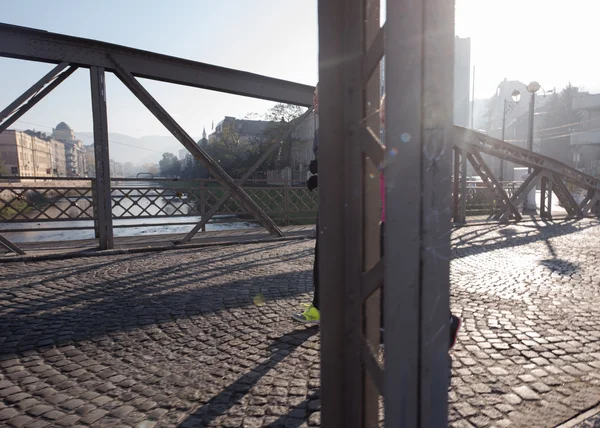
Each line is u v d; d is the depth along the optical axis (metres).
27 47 5.54
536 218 11.83
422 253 0.97
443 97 0.96
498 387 2.10
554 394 2.02
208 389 2.15
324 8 1.15
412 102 0.95
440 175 0.97
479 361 2.42
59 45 5.74
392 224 0.98
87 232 13.24
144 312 3.47
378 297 1.25
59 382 2.26
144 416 1.90
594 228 9.56
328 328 1.23
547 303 3.61
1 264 5.56
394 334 1.01
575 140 51.09
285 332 2.96
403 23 0.93
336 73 1.16
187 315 3.38
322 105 1.17
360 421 1.22
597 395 2.01
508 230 9.25
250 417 1.87
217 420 1.85
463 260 5.73
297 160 48.50
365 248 1.20
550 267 5.21
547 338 2.78
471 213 13.89
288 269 5.23
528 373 2.26
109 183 6.48
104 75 6.18
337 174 1.19
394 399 1.02
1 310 3.55
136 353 2.64
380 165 1.04
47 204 6.75
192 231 7.33
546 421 1.79
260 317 3.31
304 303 3.67
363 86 1.12
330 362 1.24
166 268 5.29
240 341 2.81
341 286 1.22
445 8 0.95
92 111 6.23
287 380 2.23
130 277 4.78
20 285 4.41
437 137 0.96
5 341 2.86
